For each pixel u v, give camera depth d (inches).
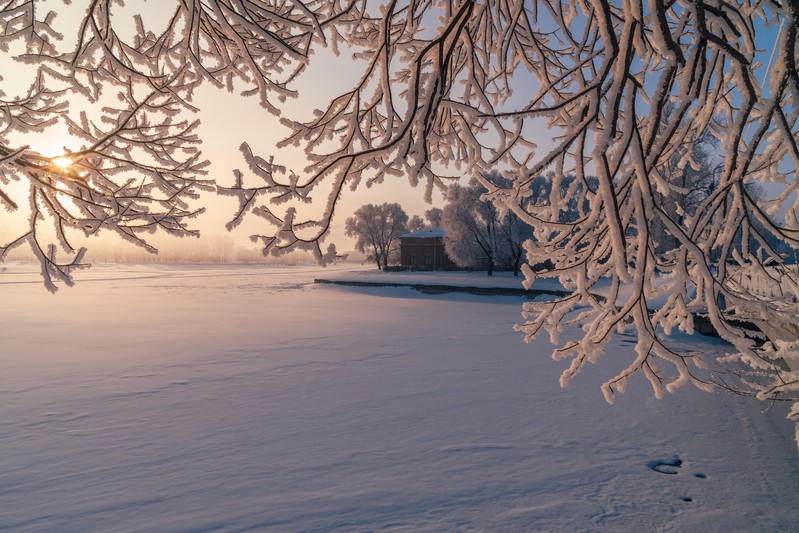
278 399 437.4
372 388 475.5
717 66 104.0
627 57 75.5
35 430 358.6
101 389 475.8
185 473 281.3
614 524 220.8
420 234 3065.9
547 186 1434.5
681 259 97.0
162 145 164.6
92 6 119.6
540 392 457.4
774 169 130.0
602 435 339.9
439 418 381.1
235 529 219.0
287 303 1477.6
